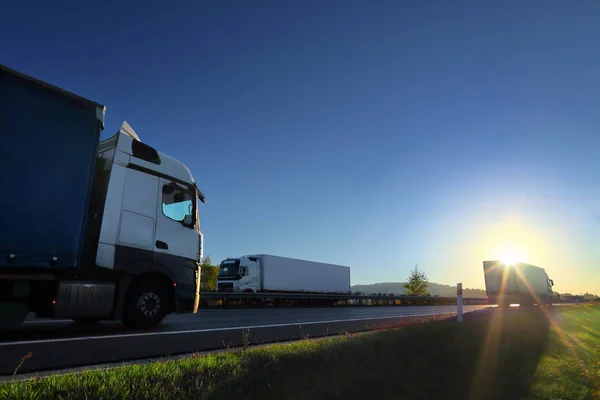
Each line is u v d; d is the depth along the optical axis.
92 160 7.59
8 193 6.48
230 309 21.03
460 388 6.83
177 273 9.27
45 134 6.98
